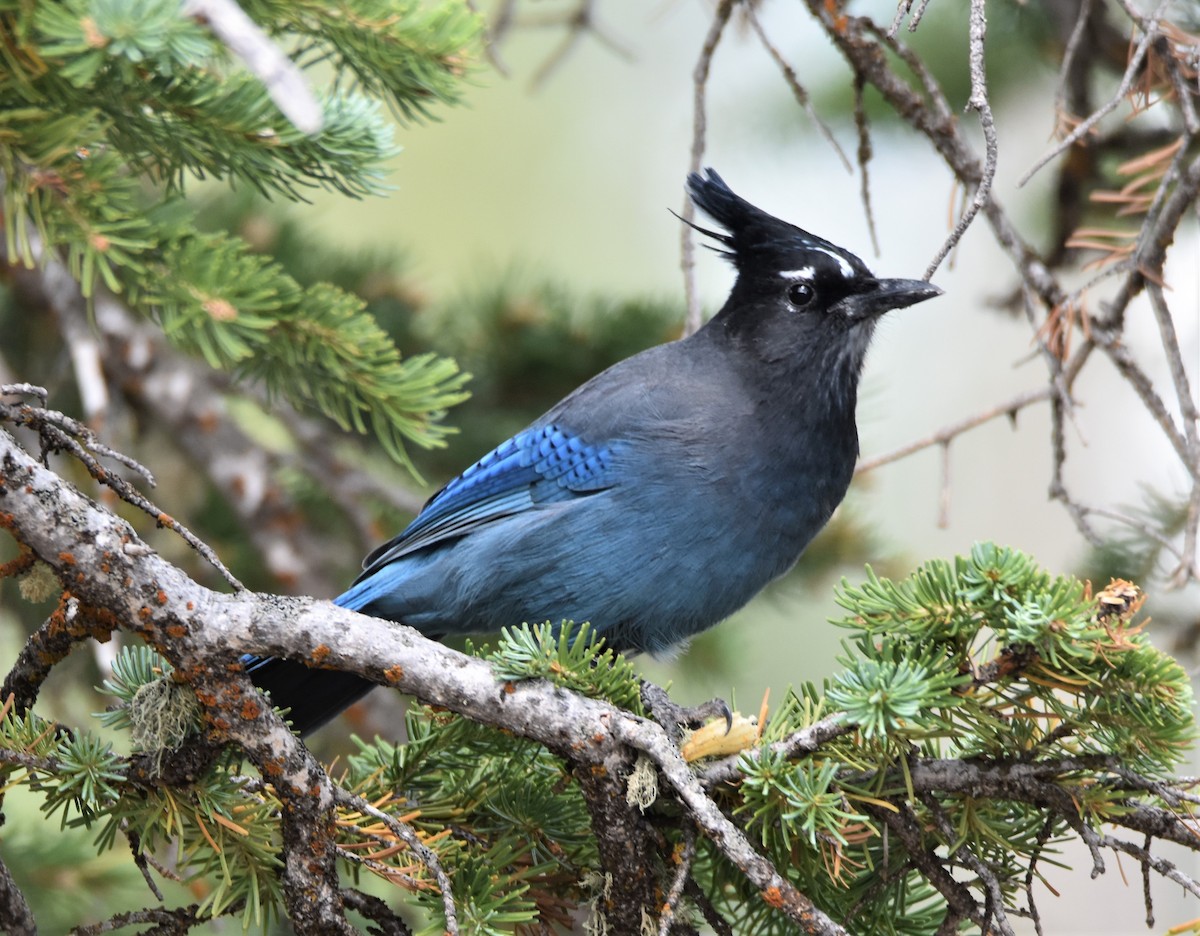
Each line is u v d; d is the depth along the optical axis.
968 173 9.03
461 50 7.59
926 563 6.56
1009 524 20.41
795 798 6.05
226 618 5.98
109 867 9.66
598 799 6.39
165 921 6.21
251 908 6.20
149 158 8.09
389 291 12.25
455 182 21.41
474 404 12.57
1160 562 10.77
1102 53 11.23
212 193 12.10
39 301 11.80
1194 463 8.09
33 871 9.52
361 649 6.25
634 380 9.43
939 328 20.64
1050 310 9.07
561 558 9.12
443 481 12.65
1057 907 15.55
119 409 11.89
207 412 11.97
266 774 6.05
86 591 5.85
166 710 6.11
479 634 10.05
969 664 6.38
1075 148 11.16
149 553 5.92
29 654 6.33
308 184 7.64
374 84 7.82
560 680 6.41
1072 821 6.23
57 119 6.86
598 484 9.13
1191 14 10.69
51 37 6.47
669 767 6.12
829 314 9.32
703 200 9.88
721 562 9.13
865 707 5.92
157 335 12.09
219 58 7.83
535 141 21.47
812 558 12.44
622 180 21.53
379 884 10.38
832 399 9.32
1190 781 6.32
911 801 6.32
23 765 6.03
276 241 12.10
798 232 9.62
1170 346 8.20
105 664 9.30
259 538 11.91
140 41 5.96
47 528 5.78
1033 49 12.51
